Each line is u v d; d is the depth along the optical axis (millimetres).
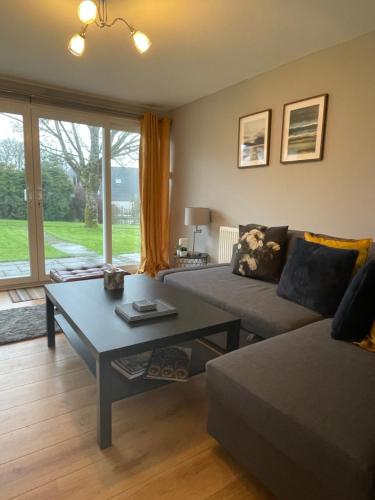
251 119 3344
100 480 1302
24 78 3410
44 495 1231
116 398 1464
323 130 2703
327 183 2732
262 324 1880
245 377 1251
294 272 2129
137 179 4602
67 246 4133
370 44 2373
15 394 1828
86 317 1725
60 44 2656
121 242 4578
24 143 3643
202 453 1459
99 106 4027
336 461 933
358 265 1933
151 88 3686
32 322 2764
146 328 1607
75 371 2074
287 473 1116
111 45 2648
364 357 1401
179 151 4480
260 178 3328
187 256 3953
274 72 3080
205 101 3945
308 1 2031
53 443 1483
